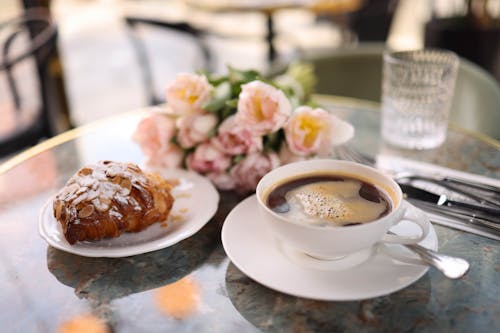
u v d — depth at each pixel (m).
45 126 1.21
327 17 2.51
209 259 0.51
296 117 0.59
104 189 0.52
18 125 1.15
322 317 0.45
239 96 0.58
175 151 0.63
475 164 0.66
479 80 0.88
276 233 0.47
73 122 1.89
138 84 2.36
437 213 0.55
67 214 0.50
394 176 0.61
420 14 2.90
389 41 2.57
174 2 3.38
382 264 0.47
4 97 1.98
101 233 0.51
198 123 0.59
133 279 0.49
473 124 0.87
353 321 0.45
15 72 2.22
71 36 3.03
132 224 0.52
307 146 0.59
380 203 0.48
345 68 1.01
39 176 0.65
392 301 0.46
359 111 0.82
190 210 0.56
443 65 0.71
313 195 0.49
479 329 0.44
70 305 0.47
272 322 0.45
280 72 0.97
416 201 0.57
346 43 2.47
